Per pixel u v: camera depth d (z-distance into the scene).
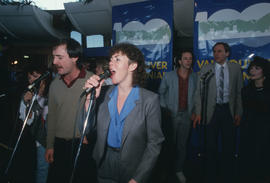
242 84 2.41
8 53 6.66
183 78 2.49
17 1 5.09
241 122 2.52
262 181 2.22
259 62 2.23
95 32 5.47
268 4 2.52
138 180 1.04
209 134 2.41
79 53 1.58
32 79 2.01
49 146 1.65
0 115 3.74
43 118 1.86
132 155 1.11
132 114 1.11
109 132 1.17
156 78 3.17
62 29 6.05
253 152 2.35
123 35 3.39
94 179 1.53
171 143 2.48
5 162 2.67
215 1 2.73
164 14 3.06
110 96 1.22
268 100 2.22
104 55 4.19
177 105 2.44
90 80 1.11
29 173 2.28
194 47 2.89
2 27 5.85
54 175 1.62
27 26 5.70
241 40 2.67
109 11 4.61
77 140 1.54
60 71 1.55
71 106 1.55
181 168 2.44
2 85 5.31
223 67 2.38
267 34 2.56
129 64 1.14
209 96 2.38
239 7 2.64
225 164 2.44
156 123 1.12
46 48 7.22
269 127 2.26
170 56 3.06
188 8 4.50
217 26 2.76
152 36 3.17
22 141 2.16
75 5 4.74
